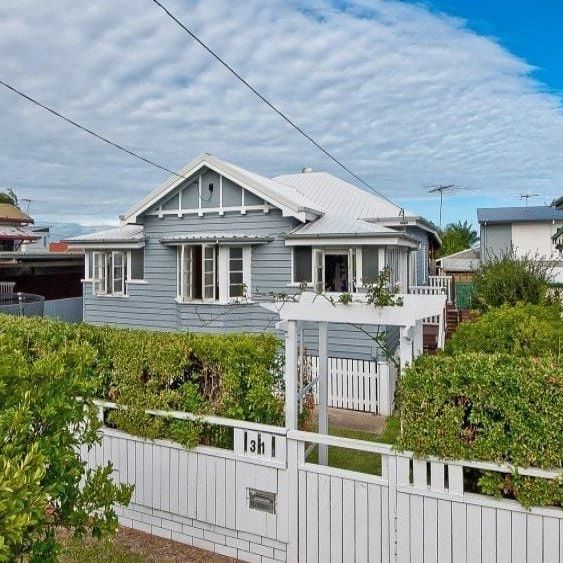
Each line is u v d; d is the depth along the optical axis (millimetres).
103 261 15180
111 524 3746
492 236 26484
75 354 4121
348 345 10883
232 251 12938
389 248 12078
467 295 17438
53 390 3549
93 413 4023
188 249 13359
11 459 2662
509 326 6574
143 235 14422
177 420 5375
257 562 4984
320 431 6152
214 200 13367
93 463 5859
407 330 4777
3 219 31766
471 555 4094
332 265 12461
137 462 5625
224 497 5141
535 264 14734
